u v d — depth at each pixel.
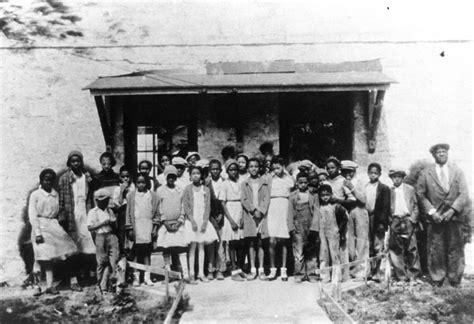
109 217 8.41
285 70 10.17
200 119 10.23
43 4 10.48
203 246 8.54
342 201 8.67
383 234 8.74
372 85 9.31
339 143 10.35
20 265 10.26
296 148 10.41
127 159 10.41
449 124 10.15
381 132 10.19
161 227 8.52
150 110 10.51
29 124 10.47
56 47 10.46
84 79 10.43
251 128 10.20
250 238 8.61
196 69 10.28
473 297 7.98
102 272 8.44
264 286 8.25
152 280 8.88
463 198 8.60
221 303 7.40
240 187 8.77
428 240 8.72
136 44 10.37
